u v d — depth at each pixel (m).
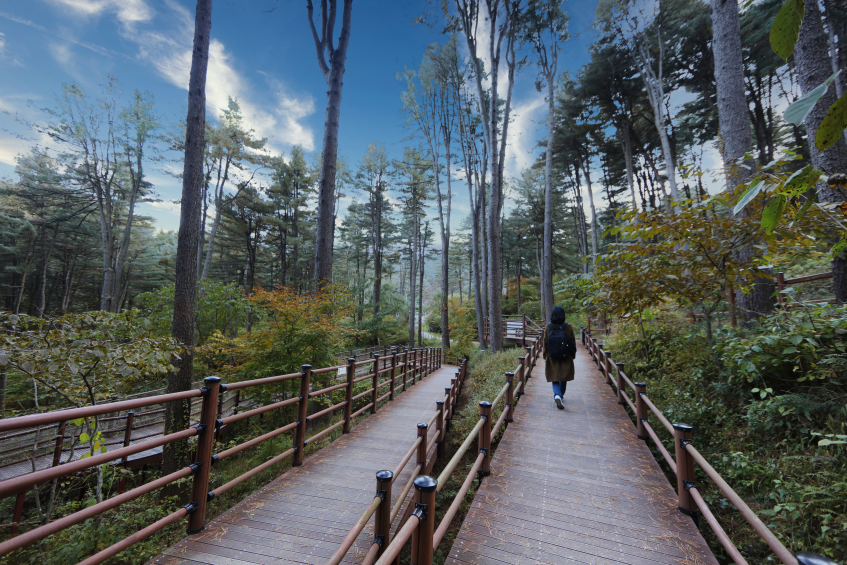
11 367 3.95
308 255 34.19
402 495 3.31
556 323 6.16
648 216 4.92
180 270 7.41
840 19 10.36
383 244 36.75
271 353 8.04
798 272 7.43
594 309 6.56
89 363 4.44
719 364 5.23
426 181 28.48
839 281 4.80
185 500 6.47
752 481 3.62
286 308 8.06
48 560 4.12
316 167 31.33
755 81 18.36
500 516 3.18
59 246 27.84
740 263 4.63
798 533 3.05
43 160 22.52
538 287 38.84
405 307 32.09
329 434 6.95
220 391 3.06
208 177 22.69
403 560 3.73
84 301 31.69
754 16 14.52
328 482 3.91
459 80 22.14
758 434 4.14
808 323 4.12
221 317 13.11
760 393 4.12
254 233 30.78
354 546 2.88
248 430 8.72
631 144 23.73
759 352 4.36
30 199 23.48
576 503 3.37
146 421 10.05
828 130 0.65
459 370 9.59
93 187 21.56
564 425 5.36
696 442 4.64
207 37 7.90
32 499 6.47
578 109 23.16
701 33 17.41
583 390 7.36
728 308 5.51
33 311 27.94
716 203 4.50
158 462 8.00
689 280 5.15
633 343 7.80
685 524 3.05
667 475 4.50
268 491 3.68
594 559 2.66
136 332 5.38
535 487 3.65
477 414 7.07
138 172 22.03
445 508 5.84
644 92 20.83
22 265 25.69
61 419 1.84
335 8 11.16
